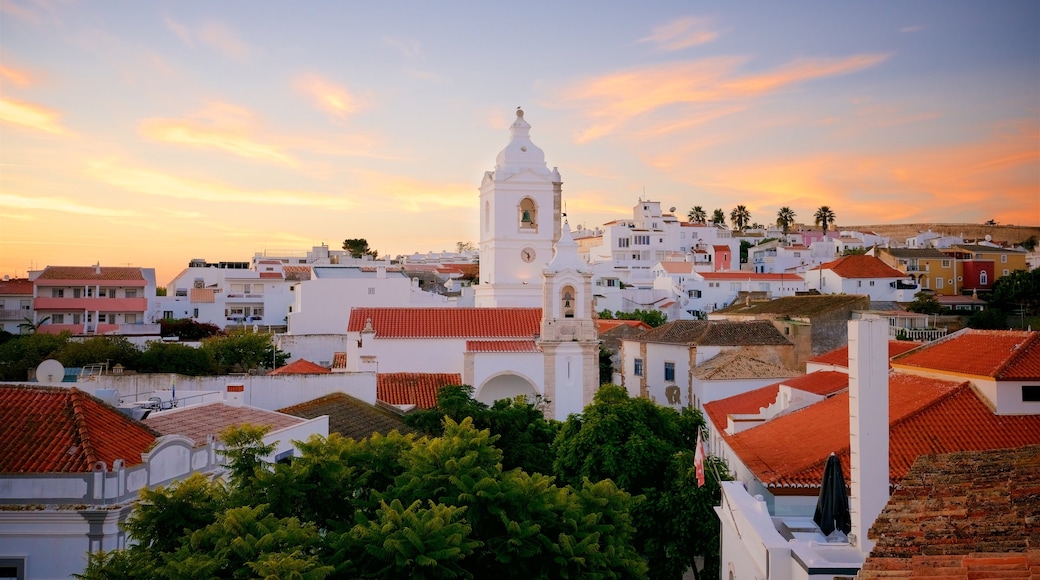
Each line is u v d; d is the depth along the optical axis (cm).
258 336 8644
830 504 2417
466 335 7056
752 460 3450
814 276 14275
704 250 19288
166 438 2956
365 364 6475
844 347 6241
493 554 2327
